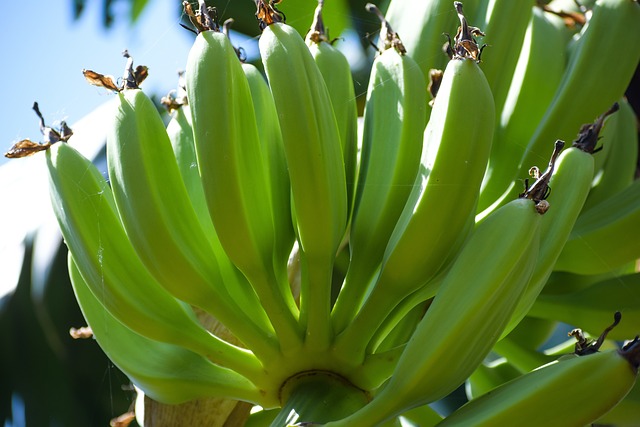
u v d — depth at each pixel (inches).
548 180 33.2
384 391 33.2
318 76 34.2
